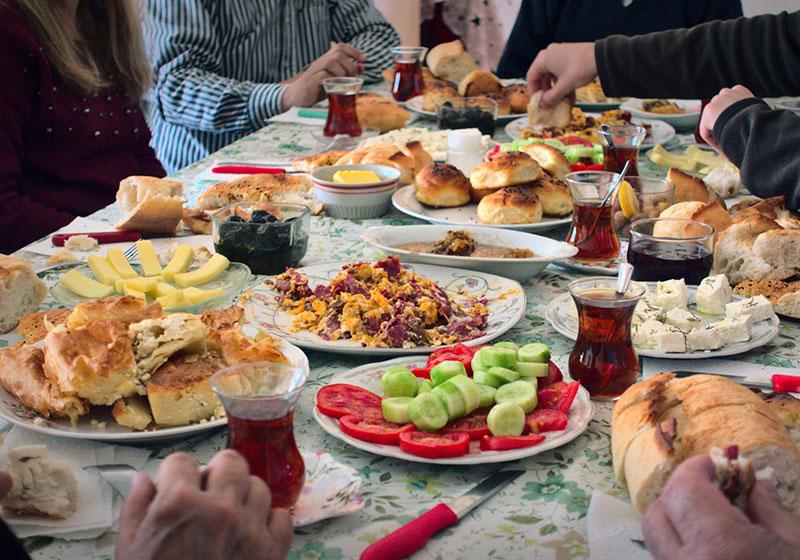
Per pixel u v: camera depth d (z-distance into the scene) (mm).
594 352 1278
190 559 763
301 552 946
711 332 1417
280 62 4008
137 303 1321
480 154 2484
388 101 3158
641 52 2812
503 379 1214
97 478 1069
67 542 970
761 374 1354
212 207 2223
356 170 2275
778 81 2619
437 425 1132
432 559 933
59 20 2629
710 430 1000
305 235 1857
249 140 2922
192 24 3576
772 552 729
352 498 1017
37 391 1186
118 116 2902
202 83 3471
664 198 2010
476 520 1004
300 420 1237
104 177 2842
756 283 1662
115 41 2848
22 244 2416
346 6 4152
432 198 2199
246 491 815
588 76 2951
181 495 750
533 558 938
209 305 1548
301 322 1502
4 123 2508
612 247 1859
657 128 3004
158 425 1172
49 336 1209
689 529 754
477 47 5727
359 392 1244
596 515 977
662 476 963
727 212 1919
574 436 1140
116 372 1160
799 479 964
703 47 2711
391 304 1508
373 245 1802
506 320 1520
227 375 980
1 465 1062
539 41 4320
